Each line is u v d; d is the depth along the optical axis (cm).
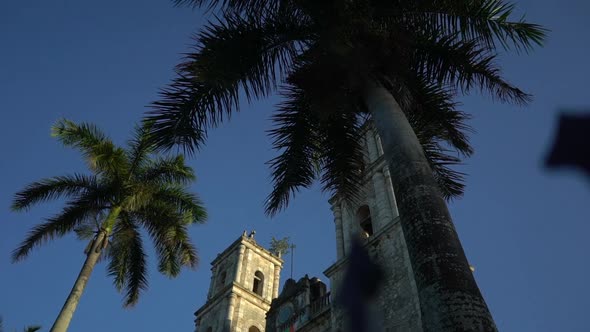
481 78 1313
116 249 2233
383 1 1270
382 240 2525
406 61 1225
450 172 1445
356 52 1171
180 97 1205
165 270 2206
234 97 1220
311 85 1241
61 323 1733
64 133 2067
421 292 763
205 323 4047
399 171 946
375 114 1099
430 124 1422
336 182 1448
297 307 2995
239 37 1206
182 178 2286
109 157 2100
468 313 702
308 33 1272
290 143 1425
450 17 1266
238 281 4172
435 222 834
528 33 1204
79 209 2106
